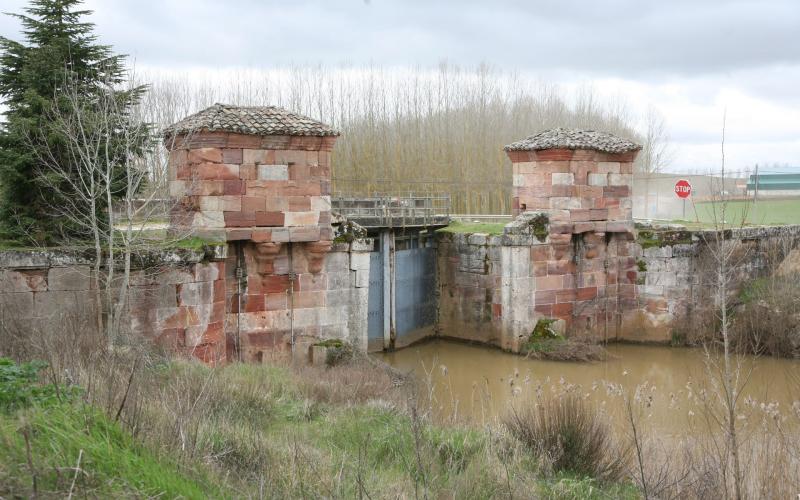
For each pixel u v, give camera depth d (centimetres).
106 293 1716
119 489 698
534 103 5606
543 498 1082
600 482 1192
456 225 3397
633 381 2486
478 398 2173
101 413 822
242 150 2170
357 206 3192
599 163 2972
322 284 2383
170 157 2228
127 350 1503
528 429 1337
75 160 1781
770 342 2772
